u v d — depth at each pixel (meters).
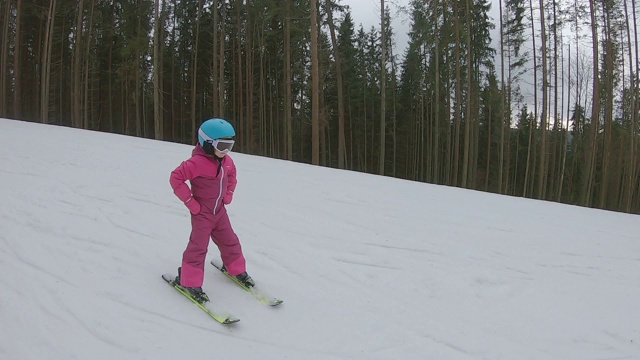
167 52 34.12
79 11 25.41
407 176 39.81
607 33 22.17
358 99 36.44
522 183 40.69
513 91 25.75
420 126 41.19
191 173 3.51
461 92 30.19
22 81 33.28
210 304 3.64
